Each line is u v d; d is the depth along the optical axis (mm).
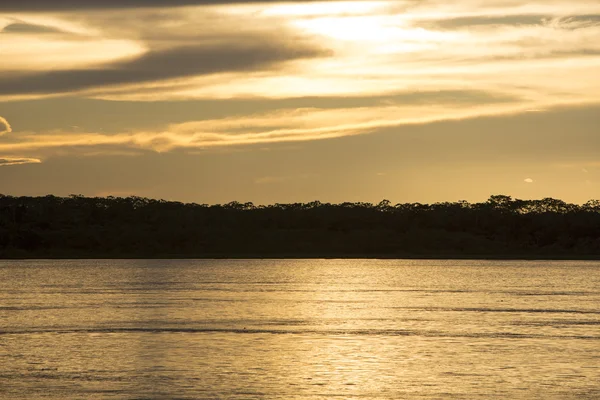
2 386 189750
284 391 185125
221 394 182750
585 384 192750
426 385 191250
